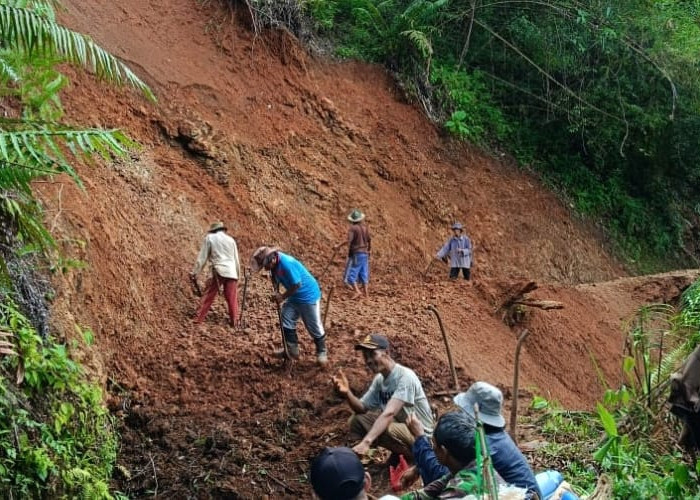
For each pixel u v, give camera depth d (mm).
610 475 6863
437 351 10469
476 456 4078
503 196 19906
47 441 6605
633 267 21984
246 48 16859
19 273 7523
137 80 6840
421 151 18906
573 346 14633
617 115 22359
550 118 21922
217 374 9398
